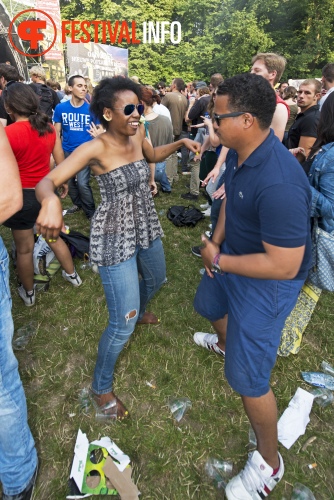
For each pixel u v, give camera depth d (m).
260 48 21.50
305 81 2.96
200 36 24.66
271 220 1.06
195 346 2.28
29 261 2.41
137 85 1.42
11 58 13.97
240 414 1.85
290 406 1.88
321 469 1.60
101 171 1.48
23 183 2.18
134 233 1.56
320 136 1.83
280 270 1.10
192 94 10.04
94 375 1.81
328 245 1.79
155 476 1.56
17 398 1.27
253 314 1.29
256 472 1.42
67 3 26.39
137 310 1.62
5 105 2.16
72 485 1.50
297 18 22.38
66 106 3.67
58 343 2.27
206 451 1.67
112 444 1.67
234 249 1.40
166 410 1.86
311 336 2.41
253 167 1.12
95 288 2.84
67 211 4.32
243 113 1.07
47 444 1.66
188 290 2.88
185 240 3.75
